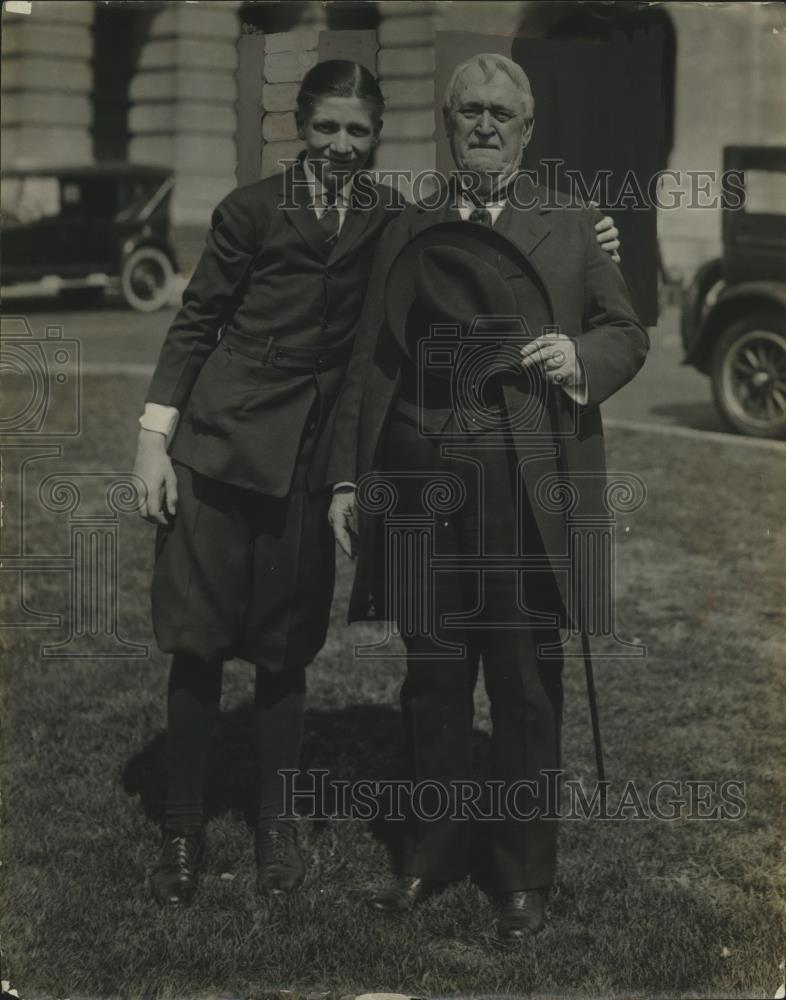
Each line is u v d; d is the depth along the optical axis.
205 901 2.90
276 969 2.67
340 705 4.06
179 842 2.99
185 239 16.28
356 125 2.78
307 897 2.91
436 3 12.86
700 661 4.48
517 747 2.82
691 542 5.95
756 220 8.23
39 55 17.30
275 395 2.85
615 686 4.25
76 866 3.05
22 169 15.64
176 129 17.48
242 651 2.99
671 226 15.34
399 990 2.62
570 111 3.36
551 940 2.76
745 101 16.44
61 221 15.46
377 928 2.80
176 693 2.99
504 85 2.69
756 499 6.65
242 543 2.92
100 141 17.83
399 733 3.83
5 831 3.20
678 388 10.11
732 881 3.03
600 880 3.02
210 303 2.91
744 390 8.24
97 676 4.27
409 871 2.93
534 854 2.83
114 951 2.70
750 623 4.88
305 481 2.91
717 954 2.71
